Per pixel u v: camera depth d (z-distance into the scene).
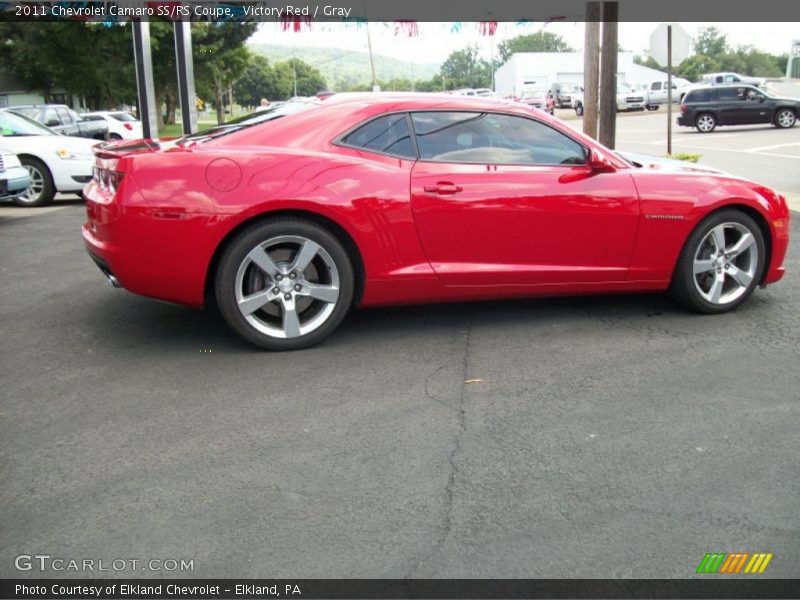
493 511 2.82
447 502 2.88
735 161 16.84
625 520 2.76
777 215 5.25
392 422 3.57
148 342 4.71
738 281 5.26
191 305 4.38
